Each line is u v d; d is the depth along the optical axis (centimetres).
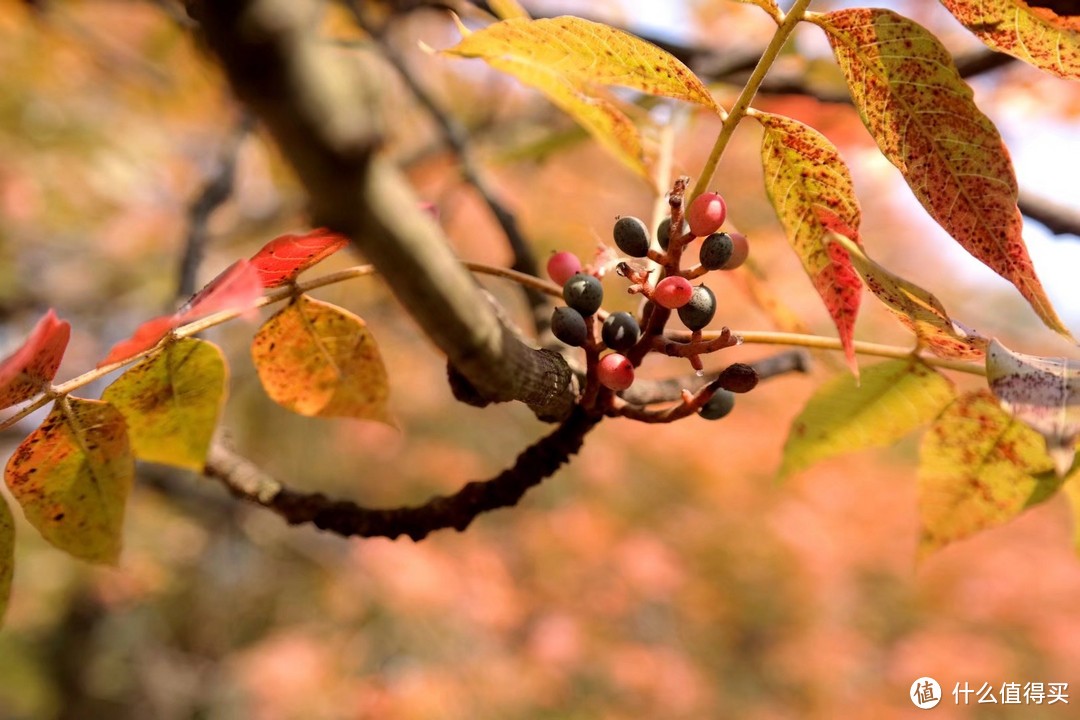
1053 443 86
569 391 122
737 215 493
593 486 717
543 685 558
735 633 708
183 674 748
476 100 487
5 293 523
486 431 827
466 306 72
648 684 593
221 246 497
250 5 48
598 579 637
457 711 514
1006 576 676
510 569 664
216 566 756
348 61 55
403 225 62
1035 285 113
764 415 696
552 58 122
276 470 775
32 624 727
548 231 493
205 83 460
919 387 149
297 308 133
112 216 594
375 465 813
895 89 114
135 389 116
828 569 676
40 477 114
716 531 693
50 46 475
